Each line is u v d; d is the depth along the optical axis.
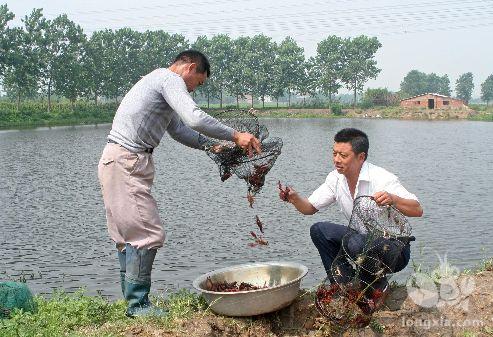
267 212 18.67
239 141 5.26
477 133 67.31
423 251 13.36
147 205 5.38
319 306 5.30
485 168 31.70
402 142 52.84
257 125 5.86
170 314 5.62
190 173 29.72
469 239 14.56
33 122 88.12
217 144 5.86
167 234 15.71
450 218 17.44
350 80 145.62
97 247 14.37
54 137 57.41
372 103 140.00
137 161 5.33
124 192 5.33
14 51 91.94
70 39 103.12
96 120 97.44
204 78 5.64
